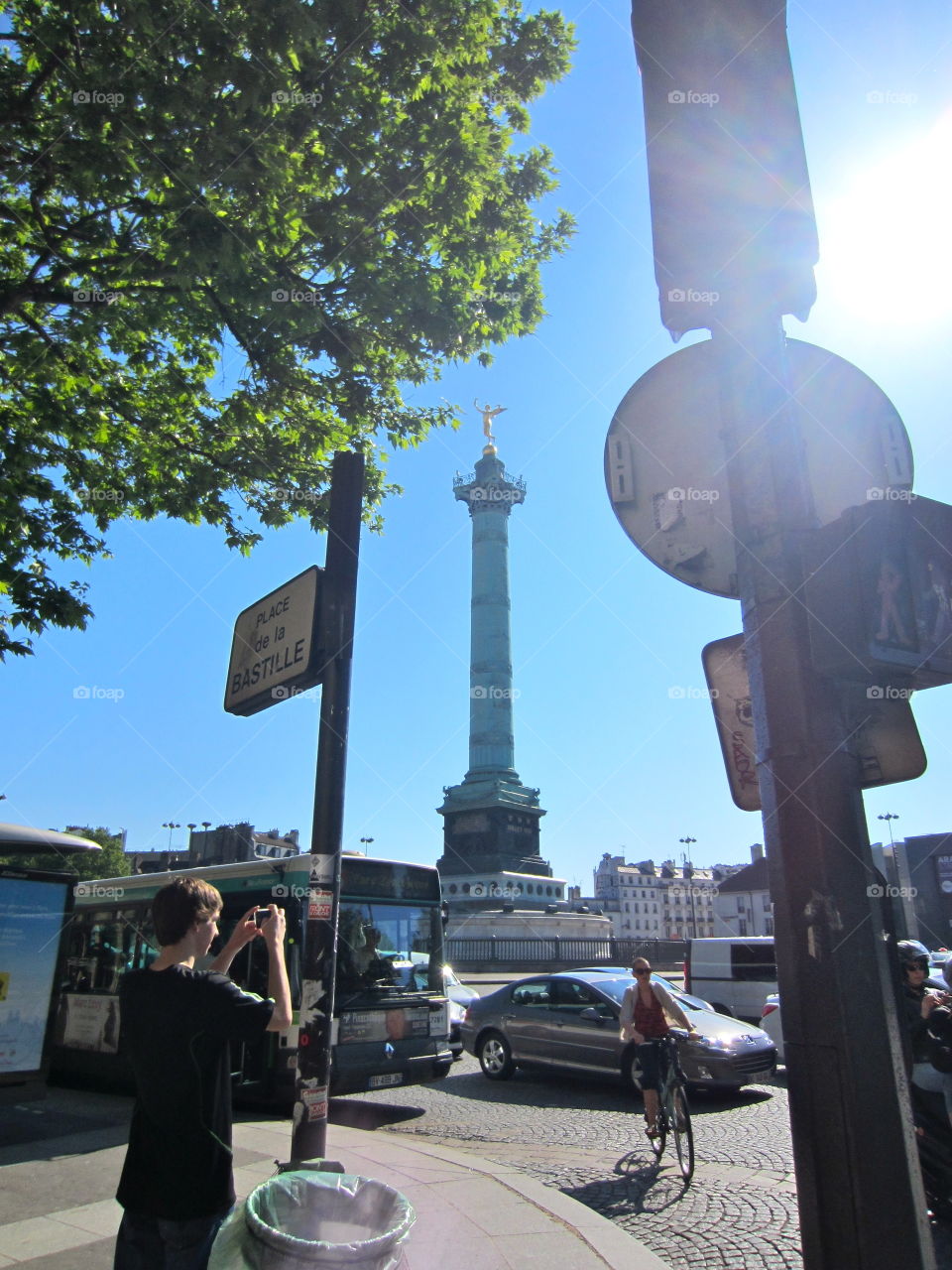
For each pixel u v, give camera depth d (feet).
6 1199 21.47
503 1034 46.70
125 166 26.66
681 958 159.02
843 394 9.00
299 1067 12.77
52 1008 31.68
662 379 9.48
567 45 33.35
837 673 6.68
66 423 34.60
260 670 15.80
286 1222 8.61
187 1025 9.61
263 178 27.25
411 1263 17.10
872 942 6.51
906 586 6.65
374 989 39.81
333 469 15.51
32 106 28.37
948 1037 20.39
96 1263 16.88
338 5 27.20
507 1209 20.65
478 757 192.13
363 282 29.84
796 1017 6.53
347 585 14.78
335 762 13.87
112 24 25.12
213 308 30.71
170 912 10.27
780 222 8.07
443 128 29.43
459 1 29.43
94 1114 34.19
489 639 197.26
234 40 25.31
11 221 32.45
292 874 38.65
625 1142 31.42
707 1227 21.16
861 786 7.24
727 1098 39.93
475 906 179.22
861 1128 6.08
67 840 32.73
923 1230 6.06
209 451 38.40
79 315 31.14
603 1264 17.16
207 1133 9.52
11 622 33.60
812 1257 6.16
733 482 7.84
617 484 9.34
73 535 36.99
